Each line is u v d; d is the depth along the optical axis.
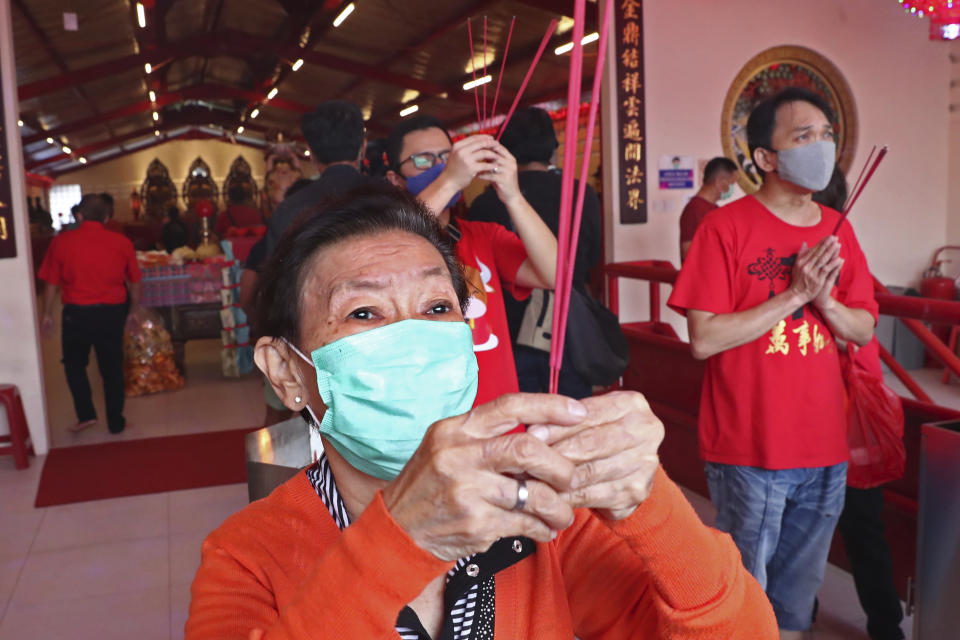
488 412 0.49
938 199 6.32
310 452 1.27
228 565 0.73
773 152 1.72
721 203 5.61
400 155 1.92
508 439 0.48
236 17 12.65
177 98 18.59
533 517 0.49
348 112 2.12
